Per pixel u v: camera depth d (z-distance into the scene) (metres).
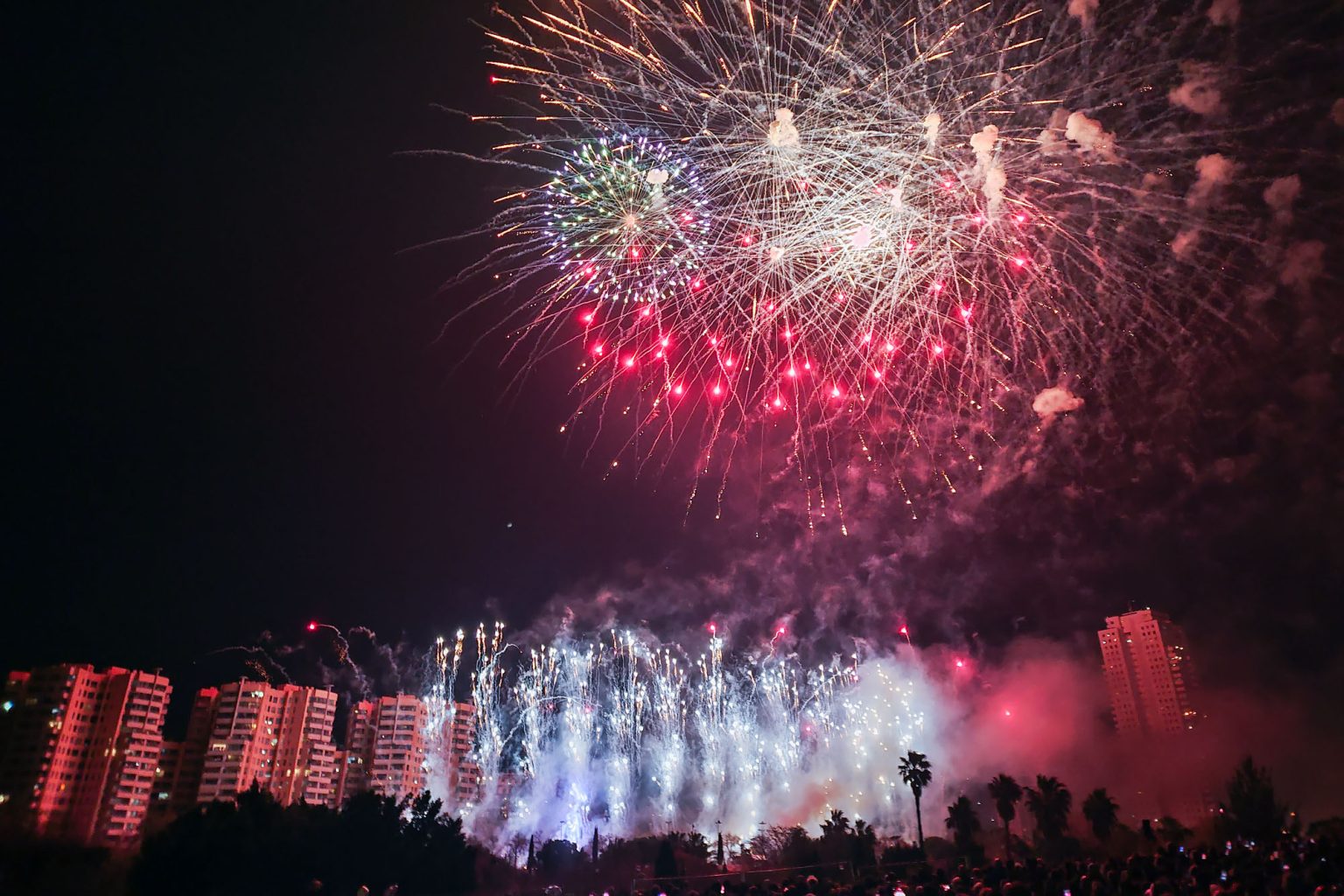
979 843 74.75
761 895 37.47
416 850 46.09
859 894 35.31
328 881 41.91
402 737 118.31
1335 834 54.91
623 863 63.16
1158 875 31.34
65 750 73.88
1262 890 28.05
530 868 60.41
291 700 104.50
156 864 38.47
